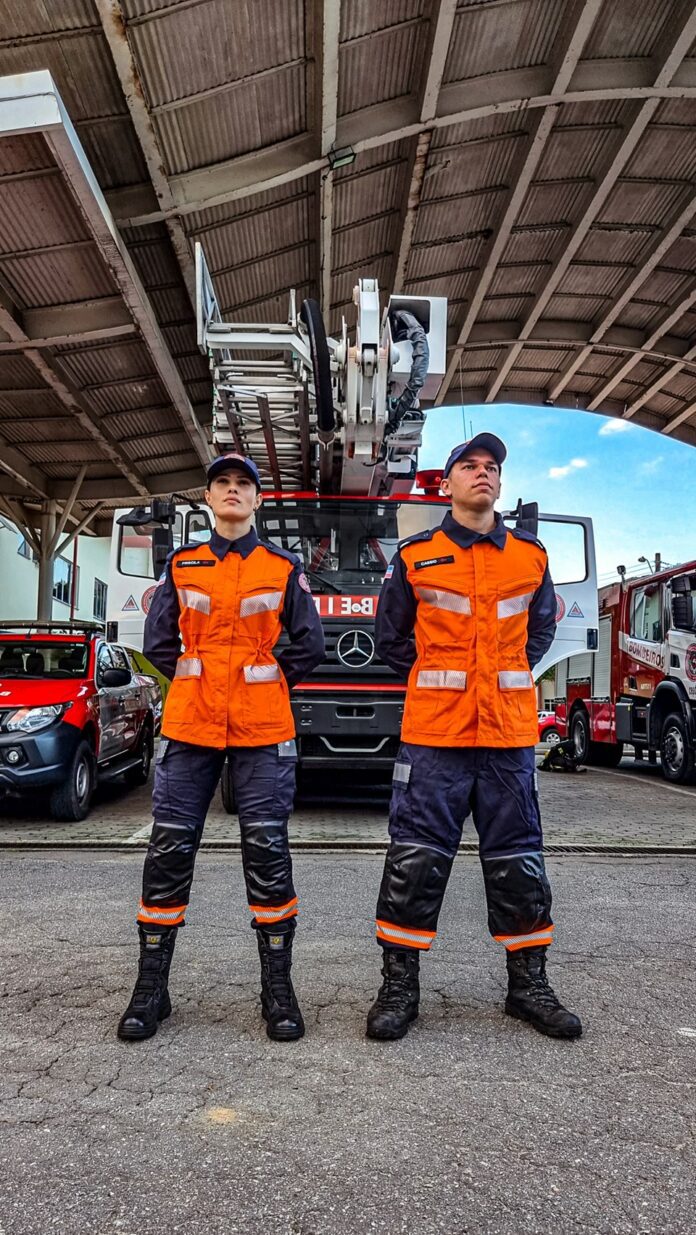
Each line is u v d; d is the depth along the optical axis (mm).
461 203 15867
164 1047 2758
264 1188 1943
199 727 2979
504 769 3078
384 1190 1938
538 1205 1887
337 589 7414
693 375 22547
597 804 9352
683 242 17641
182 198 12297
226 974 3473
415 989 2967
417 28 11547
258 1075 2547
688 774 10992
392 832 3094
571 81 12930
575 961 3721
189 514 7855
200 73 10703
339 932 4129
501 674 3074
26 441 19625
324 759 7180
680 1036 2889
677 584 11328
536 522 7613
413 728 3096
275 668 3125
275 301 16453
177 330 15516
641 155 15172
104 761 8570
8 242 11719
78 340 13797
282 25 10453
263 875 2953
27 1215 1841
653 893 5129
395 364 6941
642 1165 2057
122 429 18766
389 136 12961
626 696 13031
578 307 20297
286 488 8594
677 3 12008
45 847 6531
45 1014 3041
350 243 15938
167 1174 2000
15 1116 2289
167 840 2965
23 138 9664
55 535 22812
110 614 7871
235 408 7211
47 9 9508
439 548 3146
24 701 7512
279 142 12391
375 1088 2461
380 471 7602
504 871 3059
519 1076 2555
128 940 3959
